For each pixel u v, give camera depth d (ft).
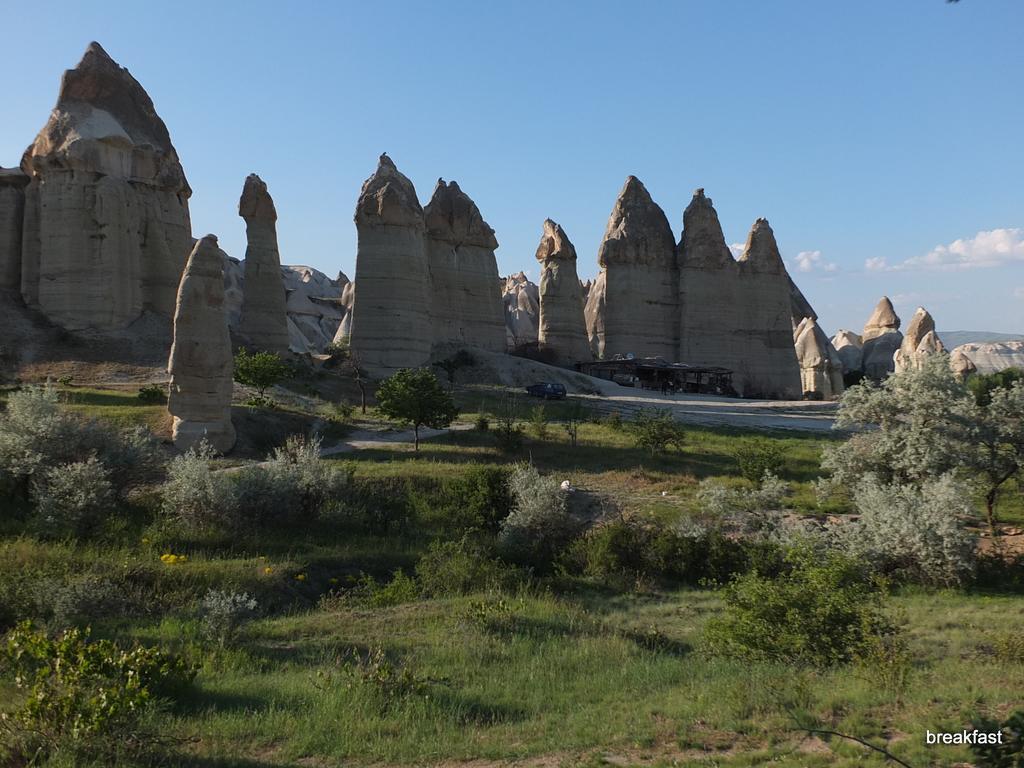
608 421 146.72
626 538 70.03
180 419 103.14
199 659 38.88
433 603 54.75
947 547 63.46
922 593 61.87
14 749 24.98
